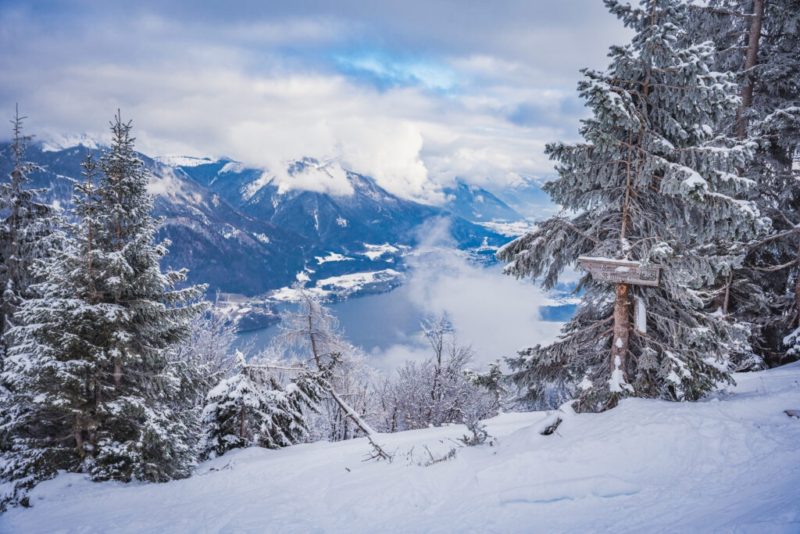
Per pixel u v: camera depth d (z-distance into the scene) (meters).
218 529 8.65
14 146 17.50
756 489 6.25
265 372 20.14
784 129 16.20
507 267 11.62
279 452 17.11
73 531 9.66
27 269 17.41
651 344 11.08
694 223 10.41
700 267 10.23
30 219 17.77
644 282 10.16
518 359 12.25
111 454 13.94
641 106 10.27
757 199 16.61
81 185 14.44
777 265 16.56
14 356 13.61
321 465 12.62
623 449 8.24
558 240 11.22
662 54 9.83
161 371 15.70
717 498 6.29
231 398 19.08
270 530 8.03
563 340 11.65
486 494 7.92
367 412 32.41
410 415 32.53
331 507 8.77
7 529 10.52
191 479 13.05
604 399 11.01
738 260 11.40
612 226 11.13
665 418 8.89
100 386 14.13
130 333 14.59
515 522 6.78
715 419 8.44
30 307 13.83
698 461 7.52
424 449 12.16
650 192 10.72
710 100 9.59
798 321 16.36
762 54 17.86
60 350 13.62
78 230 14.46
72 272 14.09
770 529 4.67
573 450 8.59
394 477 9.73
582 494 7.25
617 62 10.20
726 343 11.17
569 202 11.15
